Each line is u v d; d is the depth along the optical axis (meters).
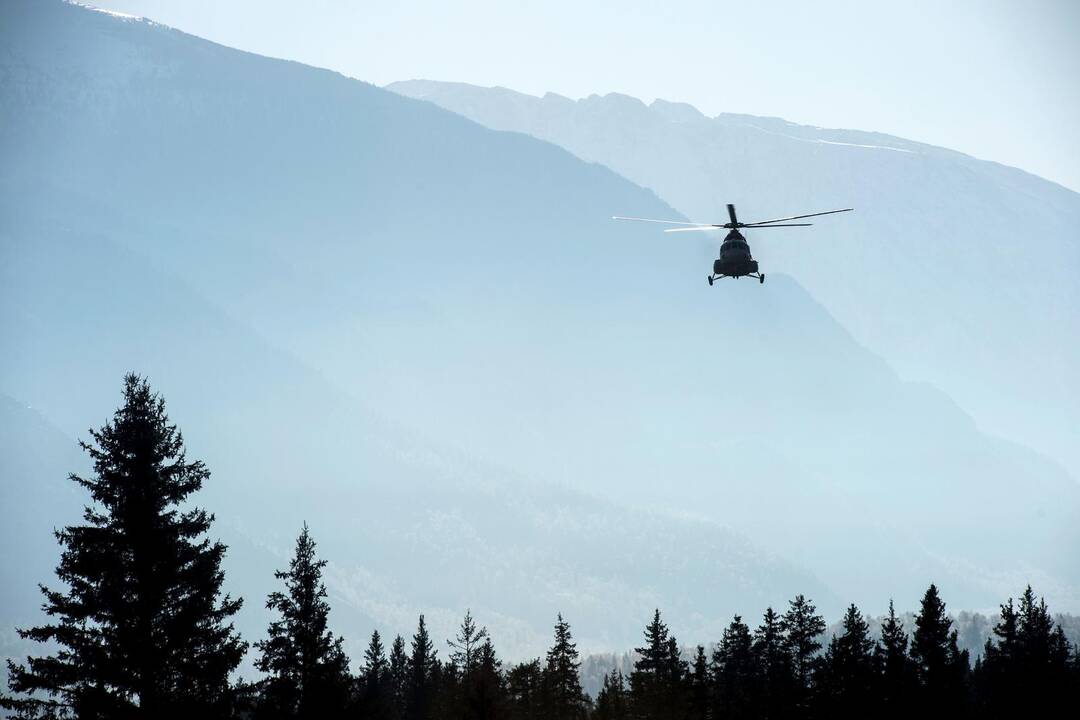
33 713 50.00
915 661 107.31
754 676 119.69
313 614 64.50
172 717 50.44
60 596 51.50
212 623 53.25
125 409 53.47
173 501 53.66
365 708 65.69
